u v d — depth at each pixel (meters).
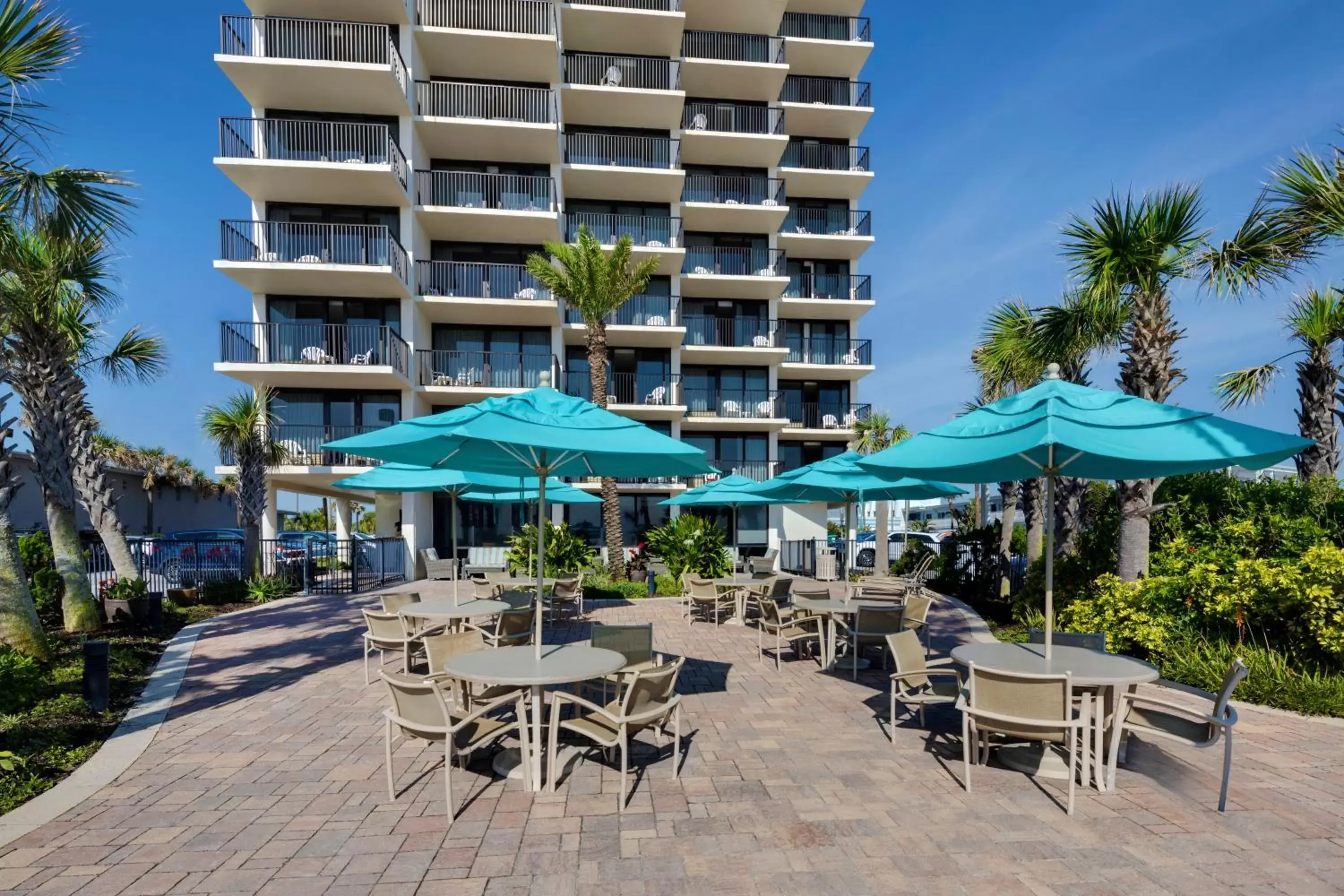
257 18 19.75
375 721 6.12
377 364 20.20
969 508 26.48
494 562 22.19
